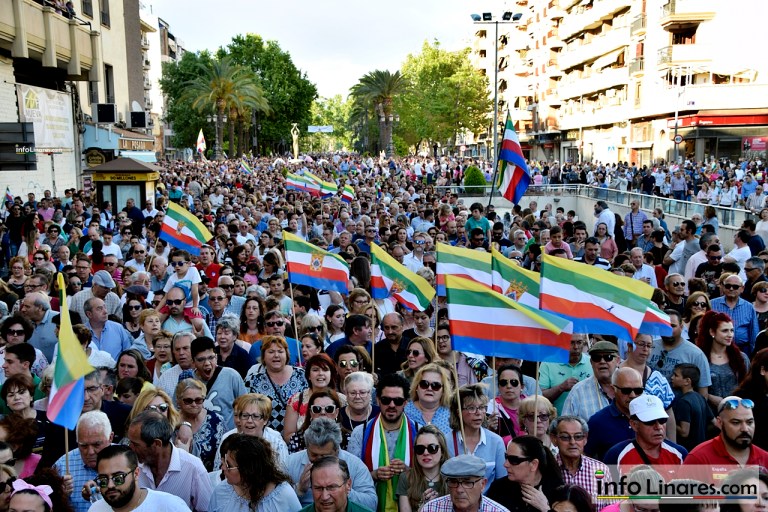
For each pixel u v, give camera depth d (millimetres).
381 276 9789
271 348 7449
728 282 9625
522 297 8273
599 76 64562
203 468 5812
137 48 52375
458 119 82500
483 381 8211
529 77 90500
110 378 7059
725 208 21641
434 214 23188
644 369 7648
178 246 13602
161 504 4871
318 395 6312
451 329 6613
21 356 7367
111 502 4719
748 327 9734
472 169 39062
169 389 7680
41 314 9570
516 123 92312
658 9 52594
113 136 39438
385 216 20203
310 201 26266
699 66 49750
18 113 27406
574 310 7434
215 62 77500
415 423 6336
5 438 5906
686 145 50312
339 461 5004
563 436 5695
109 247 15438
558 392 7863
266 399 6062
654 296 9500
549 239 15102
